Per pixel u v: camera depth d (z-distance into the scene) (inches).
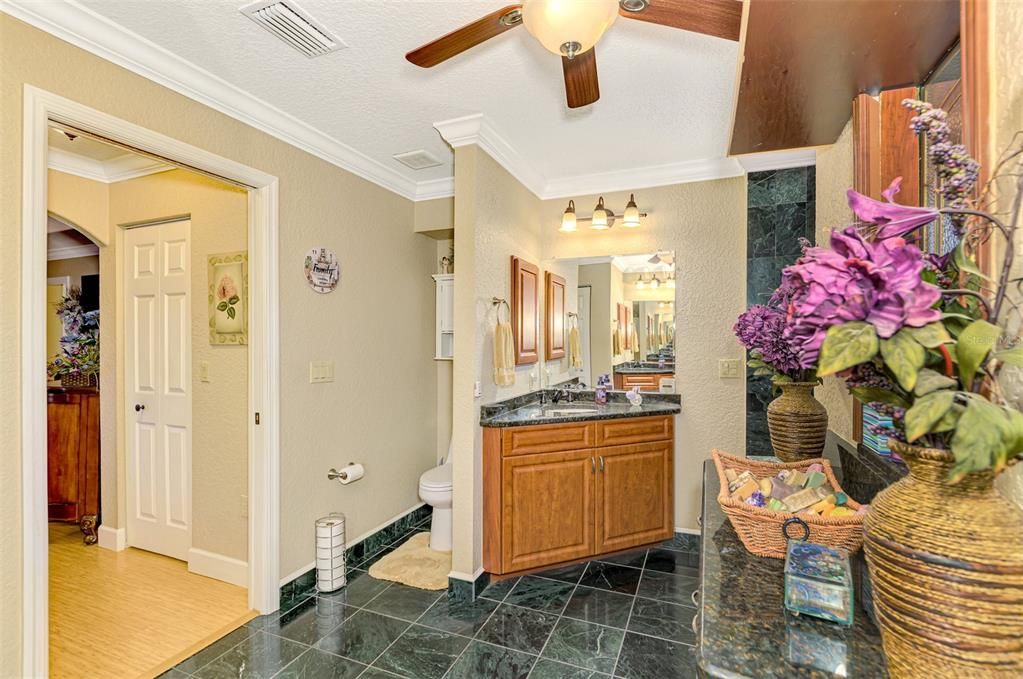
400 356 135.0
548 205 135.7
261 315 92.7
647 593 99.5
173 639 85.0
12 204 57.8
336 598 98.8
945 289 26.2
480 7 62.6
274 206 93.6
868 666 28.1
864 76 54.6
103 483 123.3
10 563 57.8
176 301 115.2
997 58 31.4
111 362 122.4
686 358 123.0
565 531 107.9
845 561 34.6
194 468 110.3
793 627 31.9
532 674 75.4
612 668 76.7
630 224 122.0
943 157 25.7
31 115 59.2
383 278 127.4
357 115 93.8
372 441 123.0
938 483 24.5
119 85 68.5
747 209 116.0
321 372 106.3
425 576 107.7
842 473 63.3
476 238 99.5
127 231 121.2
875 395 26.8
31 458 59.3
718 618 33.1
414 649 81.8
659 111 91.8
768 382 114.3
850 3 42.3
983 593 22.4
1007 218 29.9
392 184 128.7
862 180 57.9
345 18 64.6
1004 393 29.9
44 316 60.9
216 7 62.1
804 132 73.0
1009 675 22.4
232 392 105.4
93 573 109.6
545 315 134.7
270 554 93.4
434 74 79.2
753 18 44.8
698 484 120.8
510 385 114.3
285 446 96.9
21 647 58.4
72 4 60.9
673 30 67.2
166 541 117.5
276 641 84.3
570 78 61.6
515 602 96.5
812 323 23.9
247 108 86.6
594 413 113.0
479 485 101.8
